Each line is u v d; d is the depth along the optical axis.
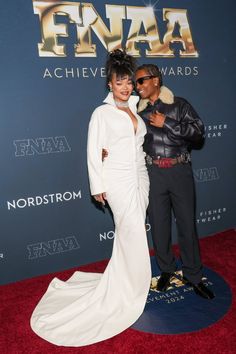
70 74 2.68
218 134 3.31
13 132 2.61
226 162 3.41
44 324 2.27
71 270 2.99
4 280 2.83
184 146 2.42
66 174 2.84
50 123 2.70
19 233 2.80
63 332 2.19
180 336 2.12
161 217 2.51
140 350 2.03
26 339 2.15
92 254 3.08
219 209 3.49
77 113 2.76
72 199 2.90
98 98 2.80
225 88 3.24
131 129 2.19
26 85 2.58
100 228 3.06
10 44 2.49
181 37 2.96
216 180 3.40
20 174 2.70
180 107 2.37
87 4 2.62
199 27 3.02
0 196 2.68
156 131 2.36
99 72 2.76
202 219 3.43
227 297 2.49
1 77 2.51
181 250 2.55
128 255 2.30
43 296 2.58
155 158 2.39
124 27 2.76
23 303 2.54
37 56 2.57
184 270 2.58
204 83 3.14
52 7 2.54
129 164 2.22
